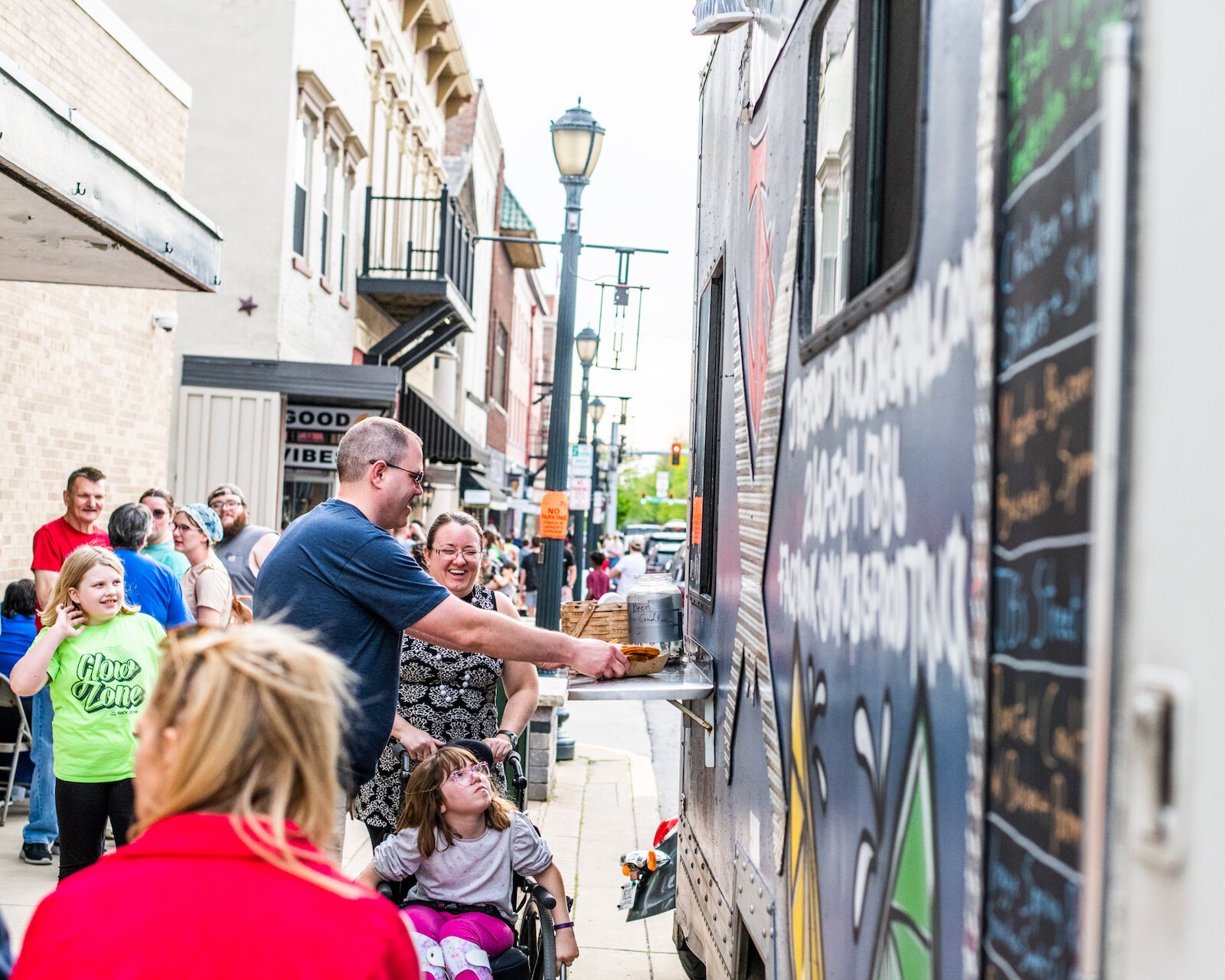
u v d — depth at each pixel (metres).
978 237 1.77
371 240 18.84
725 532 4.48
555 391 10.96
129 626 5.13
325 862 1.84
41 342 8.98
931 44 2.06
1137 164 1.24
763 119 3.87
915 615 2.04
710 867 4.68
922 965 1.94
